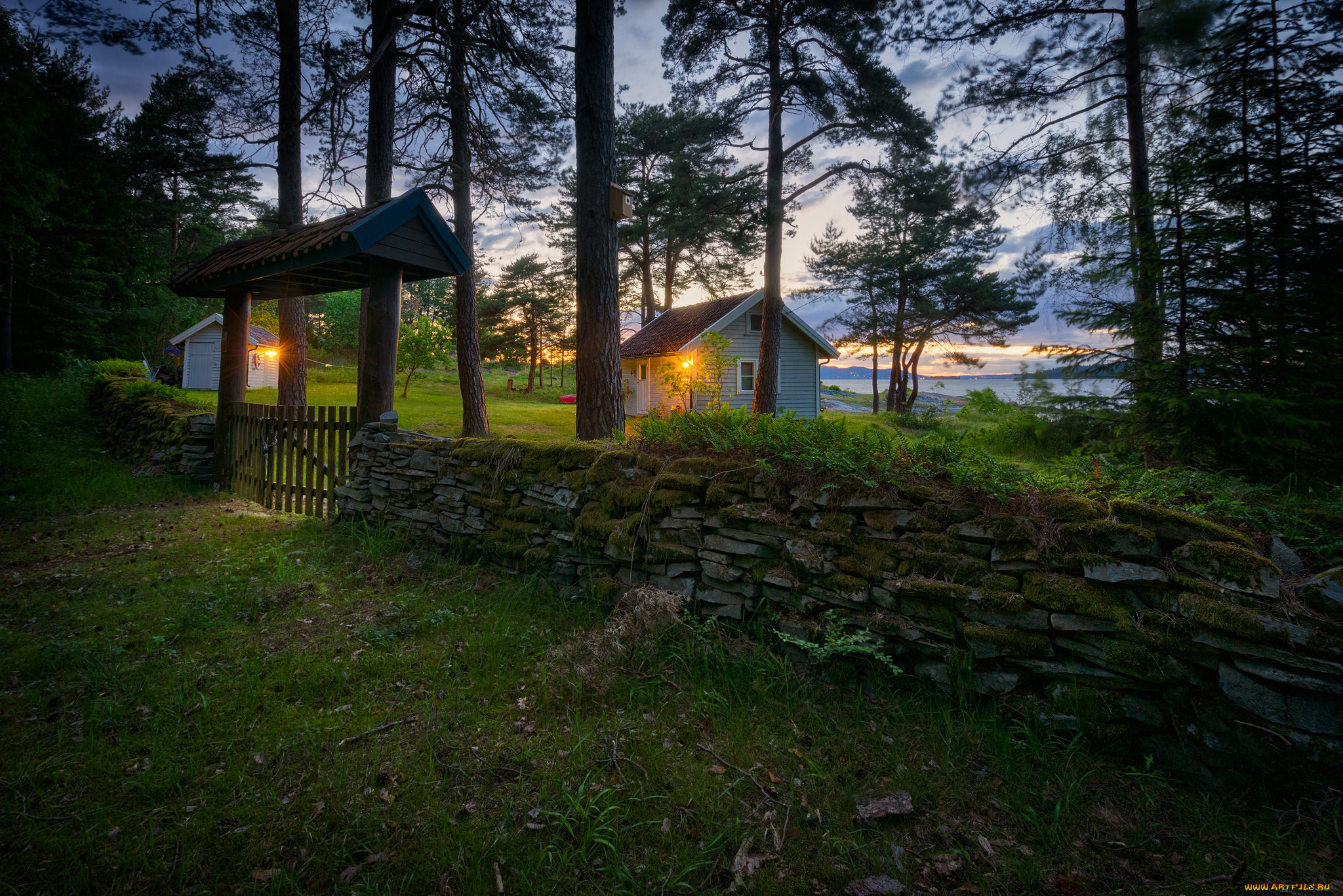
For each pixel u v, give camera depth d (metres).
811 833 1.81
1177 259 5.29
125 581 3.93
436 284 45.44
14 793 1.91
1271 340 4.90
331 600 3.66
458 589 3.79
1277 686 1.82
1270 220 5.16
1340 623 1.75
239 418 6.98
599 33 6.59
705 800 1.94
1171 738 2.01
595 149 6.62
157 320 26.34
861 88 12.77
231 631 3.18
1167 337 5.46
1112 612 2.06
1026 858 1.72
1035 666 2.18
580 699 2.50
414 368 23.41
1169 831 1.81
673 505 3.16
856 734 2.30
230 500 6.77
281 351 11.07
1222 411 4.70
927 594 2.38
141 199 19.89
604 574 3.42
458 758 2.12
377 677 2.71
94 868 1.63
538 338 40.09
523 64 10.91
